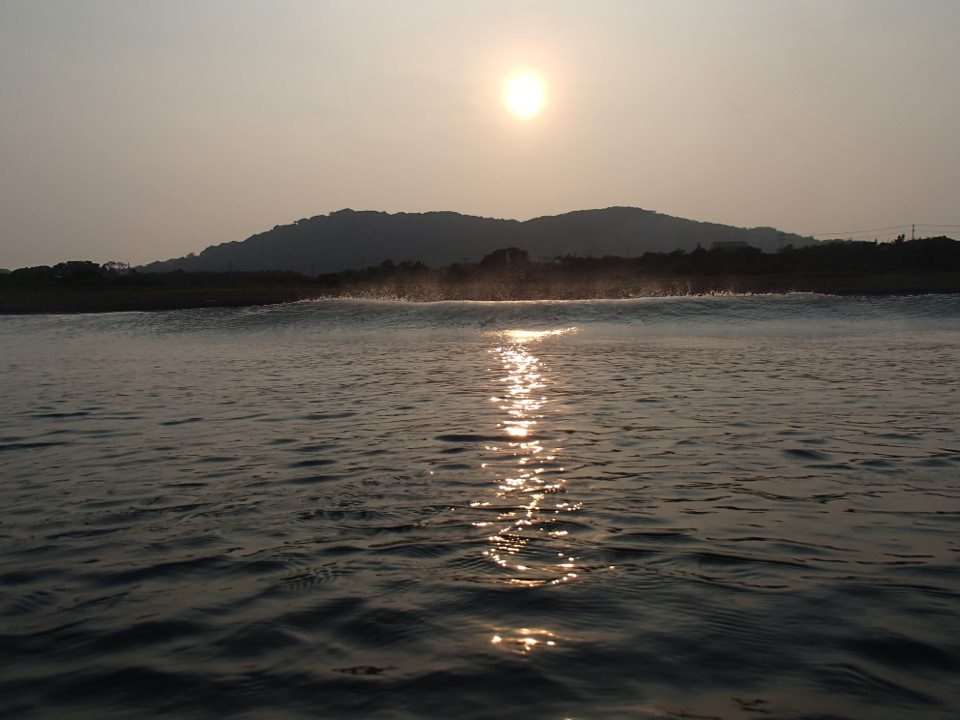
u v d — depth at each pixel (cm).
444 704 404
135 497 819
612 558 611
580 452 992
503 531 682
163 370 2114
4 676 446
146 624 510
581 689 416
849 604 520
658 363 2072
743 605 520
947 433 1093
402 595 545
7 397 1596
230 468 938
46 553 650
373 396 1529
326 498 798
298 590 559
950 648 459
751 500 771
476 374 1888
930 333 2959
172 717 399
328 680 431
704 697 407
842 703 401
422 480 862
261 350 2739
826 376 1747
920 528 680
